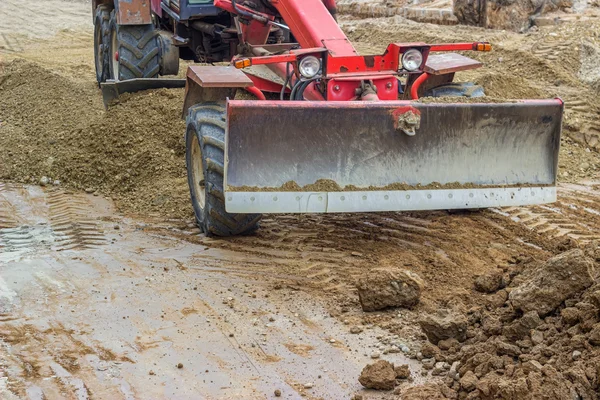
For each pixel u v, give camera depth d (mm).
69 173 8719
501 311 5172
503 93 10352
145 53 10266
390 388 4434
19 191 8453
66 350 4941
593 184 8312
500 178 6469
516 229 6891
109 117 9438
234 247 6672
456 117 6238
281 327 5203
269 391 4445
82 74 13719
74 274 6156
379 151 6188
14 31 19656
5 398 4391
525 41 13398
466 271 6027
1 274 6164
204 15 9344
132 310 5496
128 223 7449
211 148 6523
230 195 5973
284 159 6055
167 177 8375
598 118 10117
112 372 4668
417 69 6883
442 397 4262
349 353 4855
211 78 6535
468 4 15297
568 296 4801
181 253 6578
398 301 5371
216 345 4977
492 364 4375
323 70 6703
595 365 4117
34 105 11203
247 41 8188
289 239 6828
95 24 12219
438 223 7117
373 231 6969
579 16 14156
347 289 5777
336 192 6113
